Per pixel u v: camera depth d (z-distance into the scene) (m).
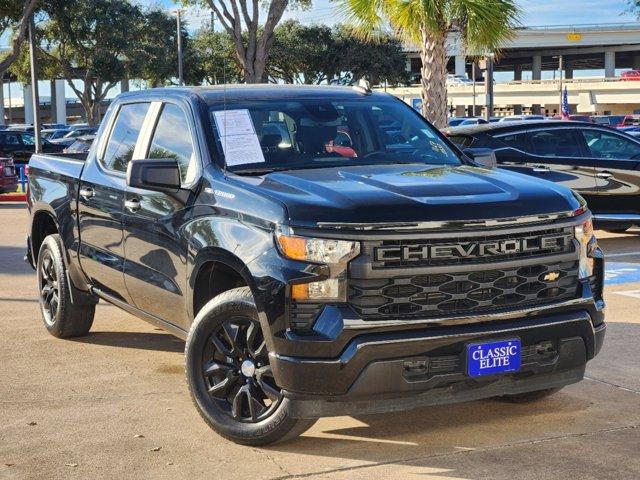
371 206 4.46
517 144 11.97
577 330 4.79
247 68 28.55
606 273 10.36
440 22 16.48
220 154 5.32
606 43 118.94
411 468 4.56
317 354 4.36
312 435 5.05
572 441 4.92
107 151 6.52
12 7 36.88
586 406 5.54
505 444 4.89
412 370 4.42
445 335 4.43
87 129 43.84
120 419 5.36
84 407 5.59
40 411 5.52
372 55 68.62
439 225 4.44
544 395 5.50
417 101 28.78
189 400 5.72
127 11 59.19
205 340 4.93
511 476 4.43
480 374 4.51
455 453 4.76
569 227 4.80
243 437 4.81
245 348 4.81
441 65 16.83
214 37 63.16
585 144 12.16
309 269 4.38
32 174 7.59
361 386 4.36
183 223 5.26
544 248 4.71
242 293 4.72
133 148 6.15
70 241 6.82
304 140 5.59
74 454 4.80
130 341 7.31
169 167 5.24
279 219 4.51
